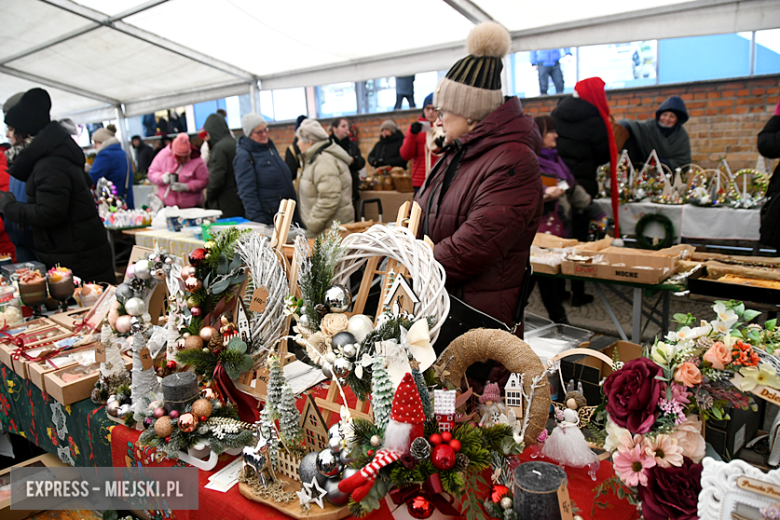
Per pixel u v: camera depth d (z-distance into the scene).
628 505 1.11
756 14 3.56
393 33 4.90
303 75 6.20
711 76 5.25
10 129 3.13
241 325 1.45
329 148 3.93
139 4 4.98
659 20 3.89
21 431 2.09
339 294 1.25
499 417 1.19
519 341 1.21
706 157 5.39
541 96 6.03
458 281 1.75
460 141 1.80
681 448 0.98
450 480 0.95
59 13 5.22
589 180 4.11
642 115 5.64
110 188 5.45
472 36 1.78
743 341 1.01
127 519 1.58
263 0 4.58
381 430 1.02
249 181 4.11
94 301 2.63
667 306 2.81
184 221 3.91
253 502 1.15
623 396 1.04
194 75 6.86
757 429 1.52
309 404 1.21
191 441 1.29
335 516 1.07
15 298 2.50
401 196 5.57
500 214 1.65
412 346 1.13
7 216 3.13
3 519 1.70
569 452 1.21
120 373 1.66
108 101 8.29
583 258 2.90
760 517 0.84
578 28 4.22
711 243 4.61
